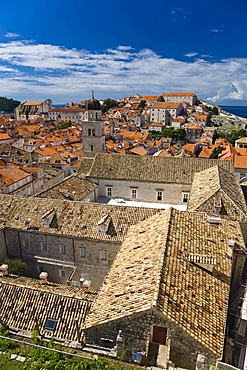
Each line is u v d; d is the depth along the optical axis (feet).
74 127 592.60
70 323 69.87
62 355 54.80
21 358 54.65
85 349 56.29
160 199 185.16
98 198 191.93
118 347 53.52
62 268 120.06
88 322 56.44
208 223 84.74
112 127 570.46
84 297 74.84
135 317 52.44
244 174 239.71
